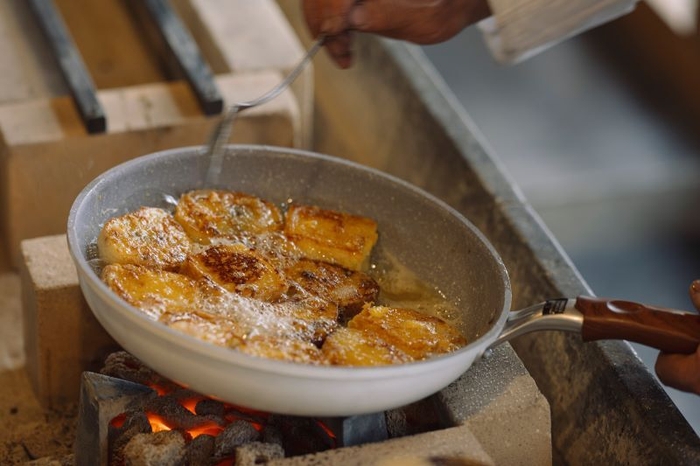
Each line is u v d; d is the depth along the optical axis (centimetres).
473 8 161
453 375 113
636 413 133
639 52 373
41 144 187
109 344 158
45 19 213
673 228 316
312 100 269
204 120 199
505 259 172
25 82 206
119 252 124
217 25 235
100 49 253
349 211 145
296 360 109
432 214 138
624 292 283
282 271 132
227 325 113
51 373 159
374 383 106
